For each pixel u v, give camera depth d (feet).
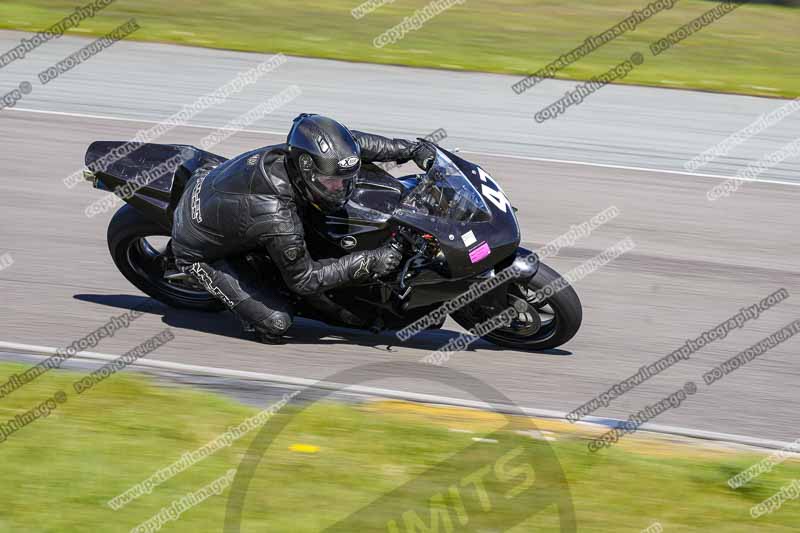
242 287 77.00
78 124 136.77
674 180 126.62
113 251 84.53
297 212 74.59
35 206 107.96
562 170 128.06
